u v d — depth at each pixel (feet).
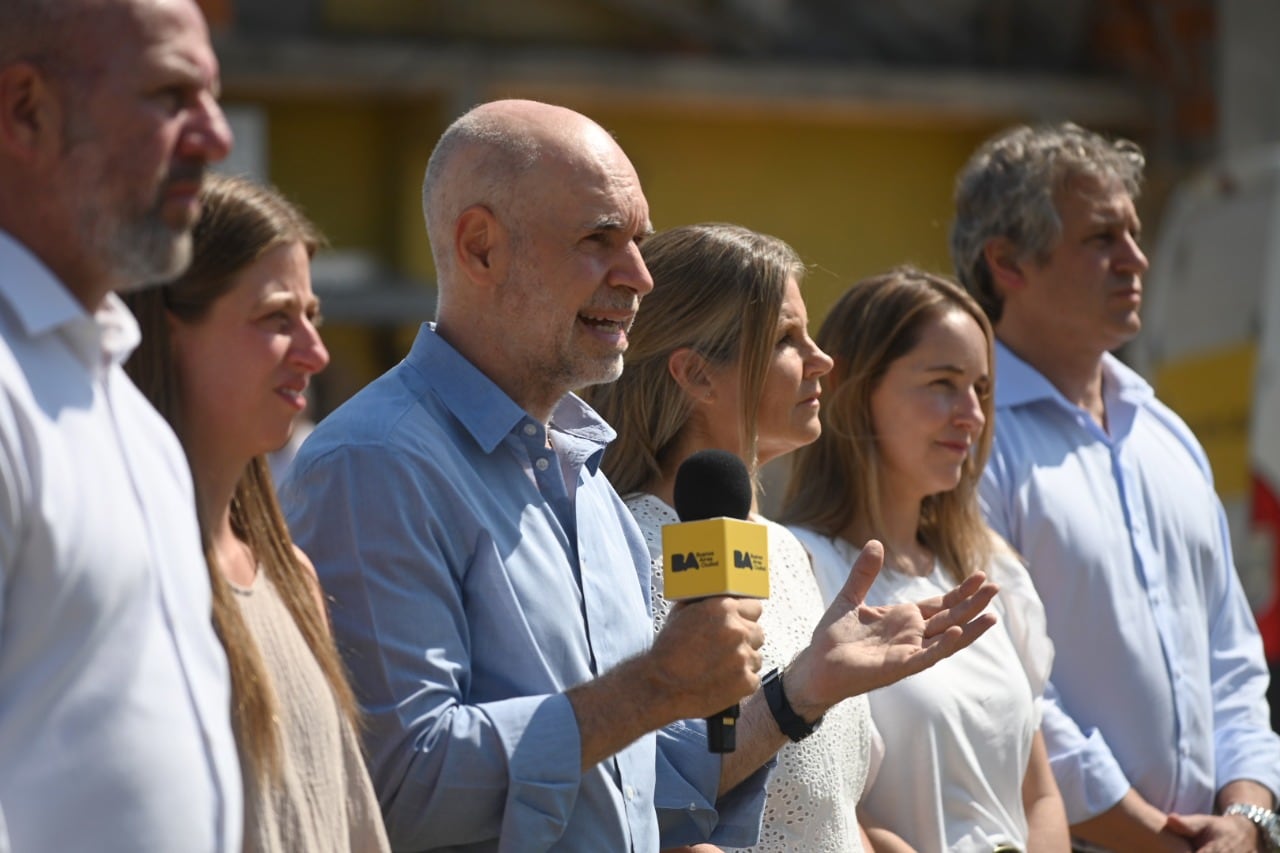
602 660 20.07
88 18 13.98
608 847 19.69
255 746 15.81
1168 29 77.05
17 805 13.23
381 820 17.60
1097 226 31.24
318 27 66.23
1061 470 30.66
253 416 16.62
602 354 20.17
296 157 66.13
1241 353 55.52
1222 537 33.14
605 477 23.08
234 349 16.51
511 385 20.27
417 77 64.95
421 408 19.74
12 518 13.14
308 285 17.13
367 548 18.79
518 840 18.15
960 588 21.40
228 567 16.79
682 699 18.45
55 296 13.85
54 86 13.94
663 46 71.46
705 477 19.26
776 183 73.72
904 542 27.48
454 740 18.26
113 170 14.02
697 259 23.54
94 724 13.51
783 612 23.29
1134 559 30.68
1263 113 77.05
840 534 27.20
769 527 24.41
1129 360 61.36
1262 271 55.31
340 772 17.19
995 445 30.76
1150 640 30.25
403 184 67.31
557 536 20.30
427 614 18.71
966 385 27.02
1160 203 77.46
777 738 21.01
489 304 20.10
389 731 18.44
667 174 71.82
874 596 26.43
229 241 16.44
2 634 13.21
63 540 13.34
